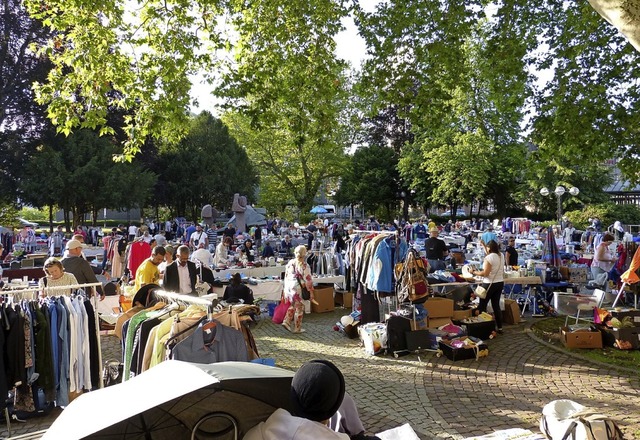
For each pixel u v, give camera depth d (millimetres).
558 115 10500
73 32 9555
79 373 5680
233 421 2285
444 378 7023
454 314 9250
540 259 14016
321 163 45344
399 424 5500
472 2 10297
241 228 27734
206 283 9219
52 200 36719
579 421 3328
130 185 39125
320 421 2092
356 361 7895
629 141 10344
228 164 50531
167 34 10234
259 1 10750
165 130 10375
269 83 10875
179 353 4035
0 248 11969
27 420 5789
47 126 37188
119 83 9836
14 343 5289
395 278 8633
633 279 9492
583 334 8336
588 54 10664
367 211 53656
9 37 35625
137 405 1896
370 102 11086
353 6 10688
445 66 10344
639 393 6246
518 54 10625
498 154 37219
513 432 3859
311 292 10102
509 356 8023
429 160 39375
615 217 34375
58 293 6418
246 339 4629
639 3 3920
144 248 13656
